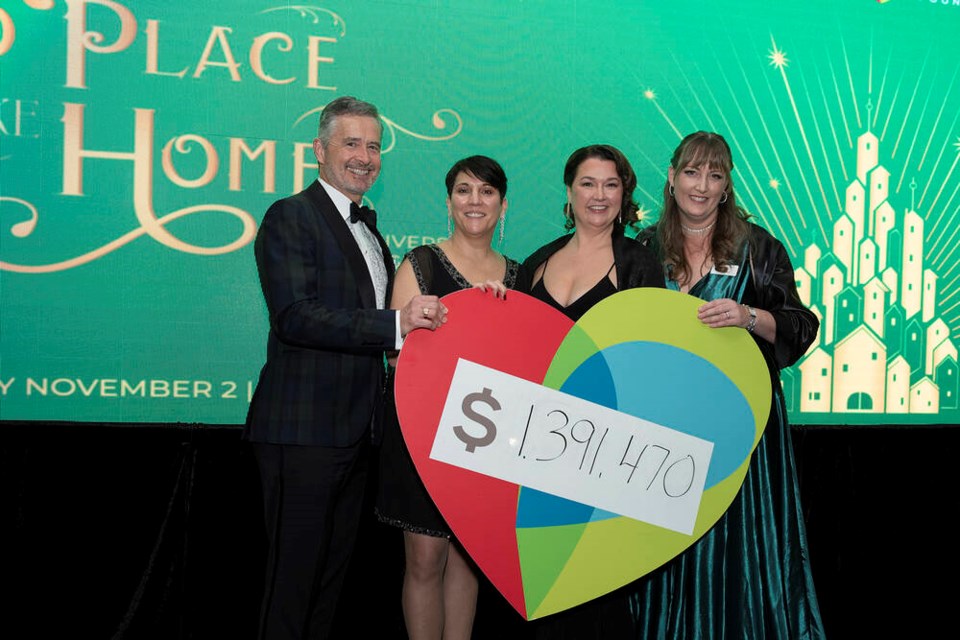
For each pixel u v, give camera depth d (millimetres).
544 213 2789
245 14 2582
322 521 2029
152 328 2570
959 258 3084
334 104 2133
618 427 1986
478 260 2330
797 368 2975
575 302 2104
